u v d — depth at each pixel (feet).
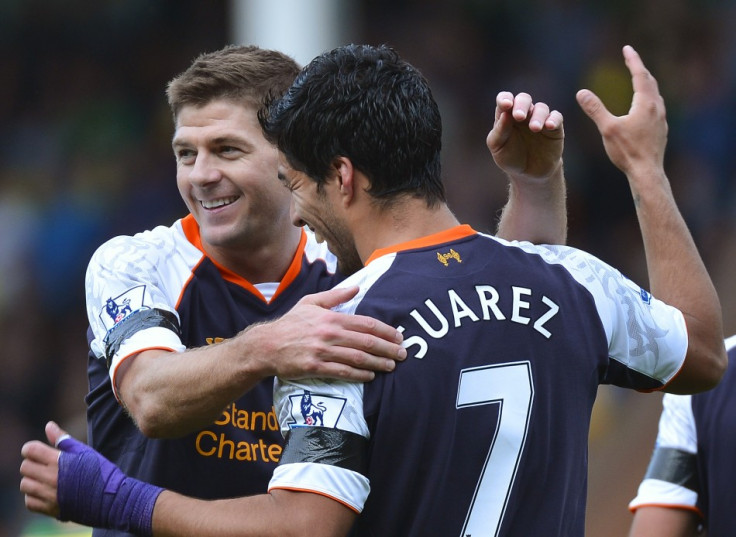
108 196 102.68
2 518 86.17
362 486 22.25
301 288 30.27
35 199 102.83
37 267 98.68
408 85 24.14
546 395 23.54
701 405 32.63
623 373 25.00
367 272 23.72
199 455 28.04
